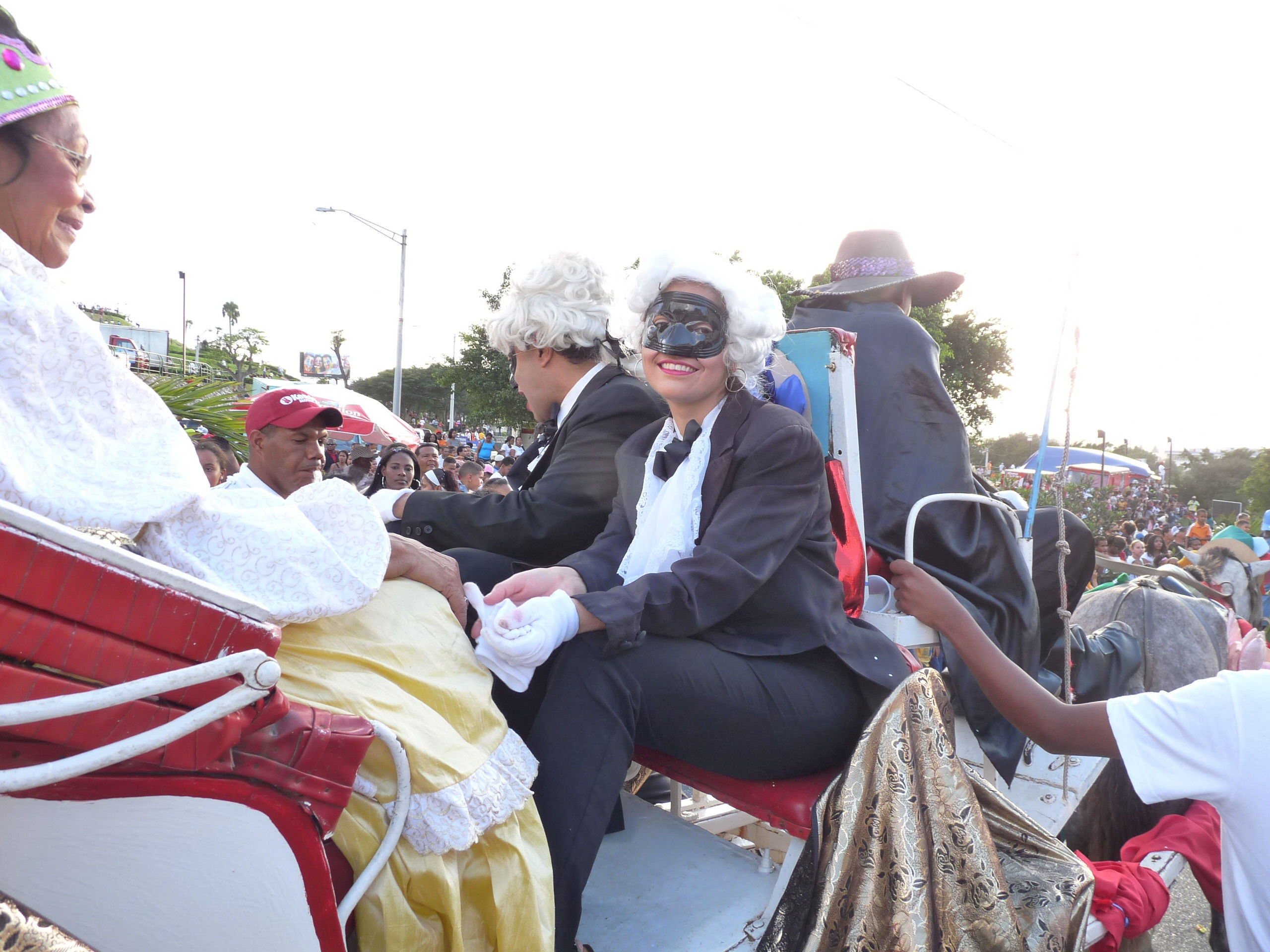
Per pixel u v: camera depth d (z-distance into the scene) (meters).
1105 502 16.56
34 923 0.78
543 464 2.29
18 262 0.97
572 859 1.38
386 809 1.11
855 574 1.91
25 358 0.94
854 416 1.97
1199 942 3.22
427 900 1.13
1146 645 2.94
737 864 1.74
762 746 1.59
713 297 1.69
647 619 1.47
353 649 1.20
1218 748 1.45
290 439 2.71
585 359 2.25
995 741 2.31
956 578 2.51
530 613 1.39
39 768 0.74
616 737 1.45
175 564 1.03
